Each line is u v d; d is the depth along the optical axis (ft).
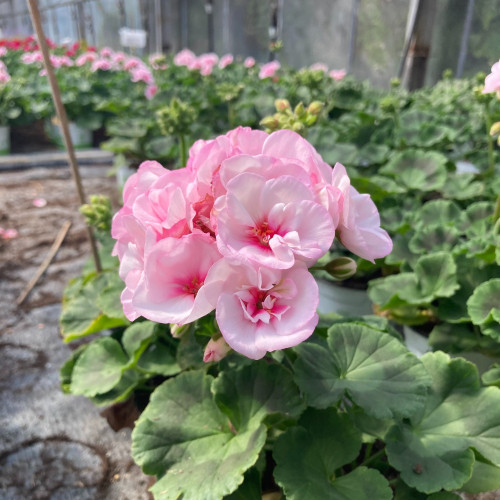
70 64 6.47
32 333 2.21
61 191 4.26
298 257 0.68
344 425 0.95
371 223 0.82
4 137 5.27
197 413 1.00
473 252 1.50
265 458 1.04
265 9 7.14
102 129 5.91
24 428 1.67
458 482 0.86
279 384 0.95
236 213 0.66
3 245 3.11
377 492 0.86
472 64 4.41
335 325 1.04
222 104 3.76
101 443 1.61
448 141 2.67
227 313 0.66
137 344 1.27
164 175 0.76
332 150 2.51
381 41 5.24
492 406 0.97
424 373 0.93
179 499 0.88
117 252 0.84
